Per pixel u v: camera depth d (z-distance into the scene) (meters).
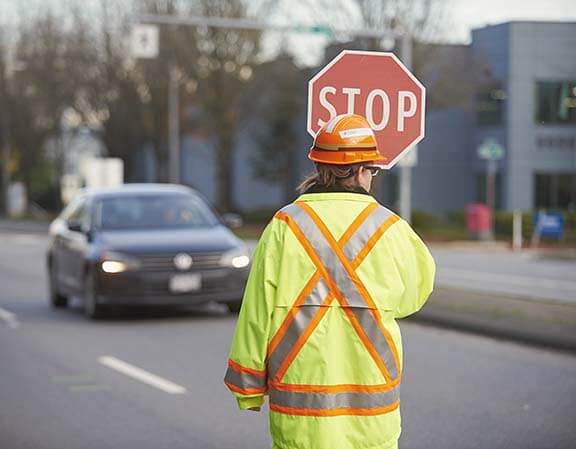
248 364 4.69
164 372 12.74
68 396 11.33
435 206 58.25
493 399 10.88
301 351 4.62
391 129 7.35
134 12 57.94
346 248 4.67
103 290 17.19
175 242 17.53
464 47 49.03
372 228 4.71
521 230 46.22
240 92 57.34
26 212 84.00
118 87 61.31
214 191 75.44
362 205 4.76
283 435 4.67
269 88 57.84
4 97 76.06
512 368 12.74
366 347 4.64
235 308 18.30
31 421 10.12
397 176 59.16
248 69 56.78
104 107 63.28
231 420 10.08
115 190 19.58
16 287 24.39
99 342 15.27
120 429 9.73
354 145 4.77
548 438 9.20
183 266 17.22
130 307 19.77
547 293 22.94
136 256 17.14
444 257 36.34
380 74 7.34
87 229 18.53
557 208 54.06
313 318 4.63
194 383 12.00
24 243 45.38
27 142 78.44
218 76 56.09
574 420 9.91
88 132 73.81
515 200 53.75
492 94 54.81
